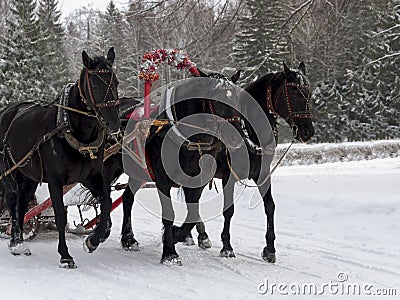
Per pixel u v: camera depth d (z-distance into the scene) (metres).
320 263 7.38
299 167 20.61
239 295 5.82
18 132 7.73
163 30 12.77
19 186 7.95
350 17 16.08
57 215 7.10
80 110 6.90
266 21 16.16
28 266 7.10
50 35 32.16
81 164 7.09
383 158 24.62
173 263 7.22
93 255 7.85
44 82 31.56
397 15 17.84
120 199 8.77
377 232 9.09
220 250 8.26
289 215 10.93
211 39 12.62
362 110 27.89
